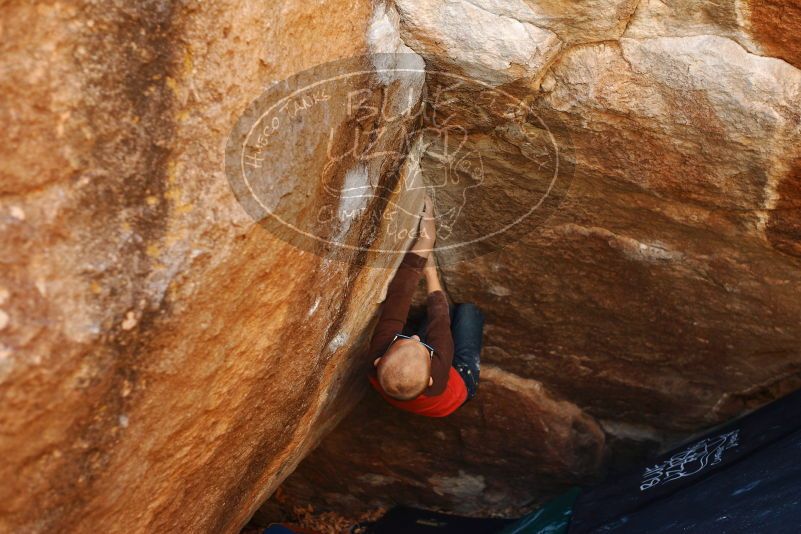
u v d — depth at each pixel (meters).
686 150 2.35
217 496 2.26
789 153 2.26
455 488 4.34
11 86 1.15
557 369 3.66
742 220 2.59
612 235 2.86
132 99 1.32
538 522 3.78
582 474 4.10
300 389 2.44
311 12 1.63
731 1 1.96
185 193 1.45
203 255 1.53
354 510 4.57
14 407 1.27
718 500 2.79
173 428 1.74
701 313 3.15
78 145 1.26
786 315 3.02
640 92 2.21
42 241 1.25
